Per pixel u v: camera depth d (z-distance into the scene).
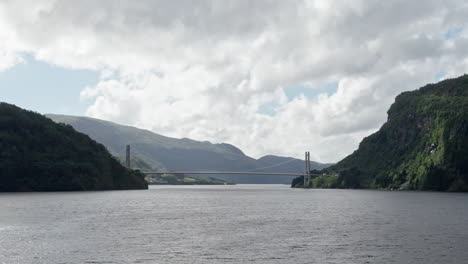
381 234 59.34
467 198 167.75
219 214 93.31
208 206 121.38
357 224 72.12
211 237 57.16
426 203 132.50
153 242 53.03
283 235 59.00
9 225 70.31
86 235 58.94
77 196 179.38
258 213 96.12
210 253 46.25
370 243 51.84
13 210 99.94
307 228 66.81
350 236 57.66
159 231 63.31
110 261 42.66
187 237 57.16
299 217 86.00
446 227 66.75
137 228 67.00
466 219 79.00
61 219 80.00
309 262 41.88
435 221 75.69
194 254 45.75
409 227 67.06
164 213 95.31
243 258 43.78
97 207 112.88
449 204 126.19
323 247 49.41
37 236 58.00
